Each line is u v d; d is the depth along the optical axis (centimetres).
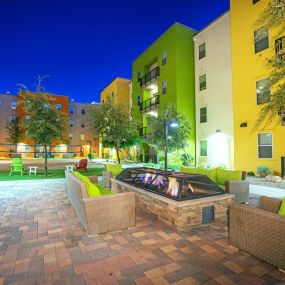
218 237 439
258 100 1465
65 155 4484
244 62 1552
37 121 1277
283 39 1284
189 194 520
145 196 601
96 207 454
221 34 1848
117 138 1761
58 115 1368
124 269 326
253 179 1270
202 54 2072
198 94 2098
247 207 362
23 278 305
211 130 1930
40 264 341
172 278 304
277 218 312
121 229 478
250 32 1512
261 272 317
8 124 4141
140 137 2558
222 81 1834
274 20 682
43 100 1320
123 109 1794
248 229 356
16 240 429
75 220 545
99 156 4697
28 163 2567
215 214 523
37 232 470
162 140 1516
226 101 1792
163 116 1573
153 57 2538
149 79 2588
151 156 2619
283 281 297
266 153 1420
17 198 783
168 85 2225
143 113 2745
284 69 682
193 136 2106
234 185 681
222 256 362
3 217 571
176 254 370
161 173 651
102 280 300
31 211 624
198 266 333
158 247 396
